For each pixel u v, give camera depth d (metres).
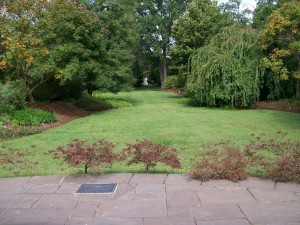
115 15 18.84
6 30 10.45
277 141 6.57
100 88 18.38
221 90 14.20
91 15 12.40
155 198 3.58
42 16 11.30
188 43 20.23
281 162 4.20
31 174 4.79
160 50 38.88
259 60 13.94
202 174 4.09
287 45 13.08
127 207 3.36
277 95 14.77
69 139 7.59
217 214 3.13
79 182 4.17
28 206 3.44
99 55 13.07
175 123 9.77
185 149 6.27
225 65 13.94
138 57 39.59
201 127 8.94
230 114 11.94
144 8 38.94
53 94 14.18
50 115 10.75
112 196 3.67
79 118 11.59
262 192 3.66
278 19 12.16
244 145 6.48
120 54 18.39
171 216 3.12
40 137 7.90
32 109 10.76
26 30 11.05
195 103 16.44
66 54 11.15
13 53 10.34
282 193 3.62
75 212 3.26
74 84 14.59
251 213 3.13
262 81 14.24
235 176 4.05
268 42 13.20
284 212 3.13
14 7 10.97
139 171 4.75
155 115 11.85
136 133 8.19
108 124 9.87
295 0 12.81
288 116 10.96
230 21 21.06
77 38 11.20
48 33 11.13
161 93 28.61
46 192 3.84
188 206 3.34
